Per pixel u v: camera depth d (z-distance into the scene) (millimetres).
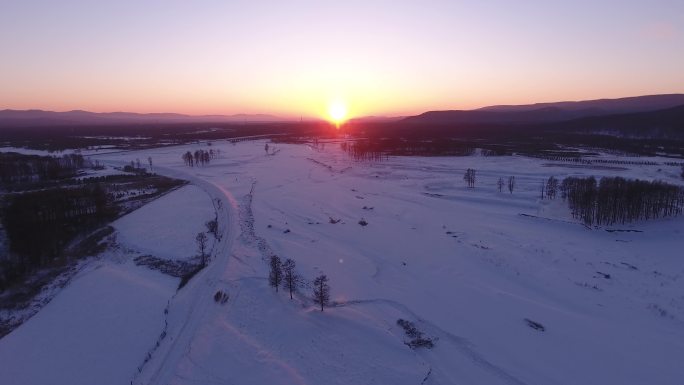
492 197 135625
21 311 64250
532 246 85750
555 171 182875
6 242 89250
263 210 114188
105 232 96375
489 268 75312
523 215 111688
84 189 117750
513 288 67500
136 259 81625
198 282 67750
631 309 59719
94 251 86625
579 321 55906
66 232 96875
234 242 85562
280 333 51562
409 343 49656
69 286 71812
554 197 132125
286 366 44969
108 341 55250
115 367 49719
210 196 130250
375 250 85250
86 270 78000
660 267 74562
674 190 108750
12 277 76250
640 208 103062
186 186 148125
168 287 69750
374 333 51094
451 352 48250
